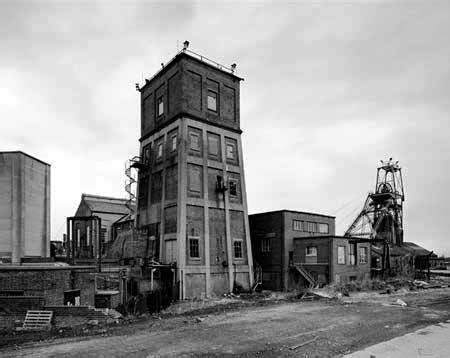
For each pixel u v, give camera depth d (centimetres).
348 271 3534
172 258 2956
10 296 1778
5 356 1271
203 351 1317
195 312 2170
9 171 2861
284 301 2661
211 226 3120
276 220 3788
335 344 1405
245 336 1531
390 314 2056
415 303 2539
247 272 3294
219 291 3047
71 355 1273
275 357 1247
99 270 2388
